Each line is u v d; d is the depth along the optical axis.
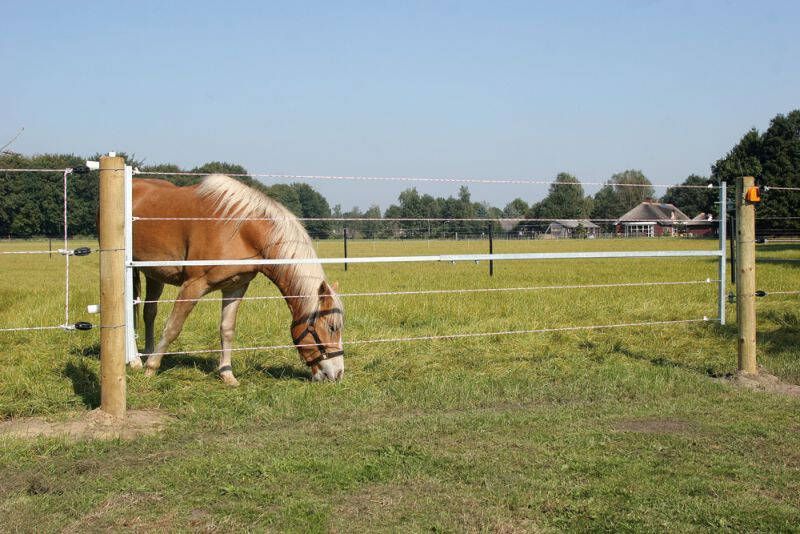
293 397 5.53
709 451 4.27
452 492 3.57
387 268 23.98
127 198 5.27
